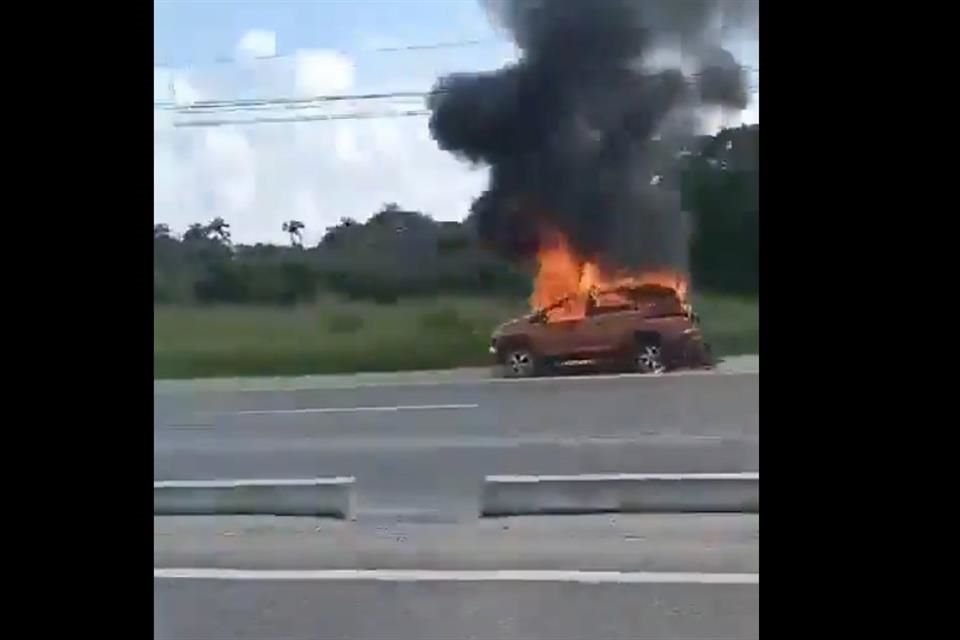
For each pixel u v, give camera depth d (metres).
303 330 17.00
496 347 14.22
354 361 16.03
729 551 5.33
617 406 10.74
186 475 7.74
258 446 9.17
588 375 13.62
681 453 8.01
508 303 18.28
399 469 7.84
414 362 15.77
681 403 10.71
